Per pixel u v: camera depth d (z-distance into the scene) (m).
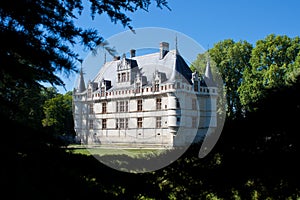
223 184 7.92
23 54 5.34
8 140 5.08
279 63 46.94
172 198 8.04
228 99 49.28
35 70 5.70
